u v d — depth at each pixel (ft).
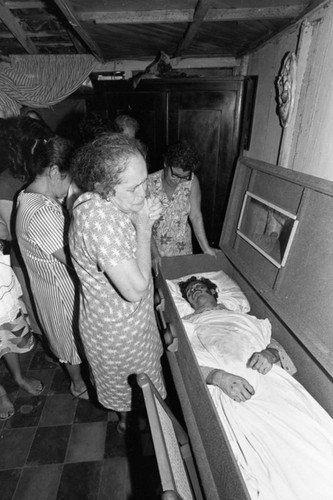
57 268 4.96
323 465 3.75
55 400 6.60
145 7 5.58
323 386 4.64
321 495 3.52
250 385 4.58
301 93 5.77
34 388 6.69
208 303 6.25
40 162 4.47
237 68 10.36
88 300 3.92
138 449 5.61
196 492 4.08
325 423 4.36
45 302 5.35
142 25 6.59
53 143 4.48
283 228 5.42
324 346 4.27
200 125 7.65
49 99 9.84
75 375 6.34
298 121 5.92
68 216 4.87
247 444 4.07
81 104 13.33
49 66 9.60
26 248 4.86
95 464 5.41
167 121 7.84
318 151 5.27
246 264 6.47
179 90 7.50
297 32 5.92
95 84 8.27
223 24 6.46
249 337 5.25
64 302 5.23
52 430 6.00
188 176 6.23
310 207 4.79
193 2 5.30
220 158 7.79
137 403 4.96
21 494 5.03
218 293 6.84
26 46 8.57
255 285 5.90
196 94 7.43
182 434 4.44
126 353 4.24
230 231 7.43
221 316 5.64
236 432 4.18
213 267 7.65
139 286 3.48
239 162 7.06
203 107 7.48
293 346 5.29
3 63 9.77
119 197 3.26
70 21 6.04
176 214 6.92
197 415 3.77
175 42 8.41
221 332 5.27
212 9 5.54
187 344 4.07
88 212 3.32
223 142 7.64
